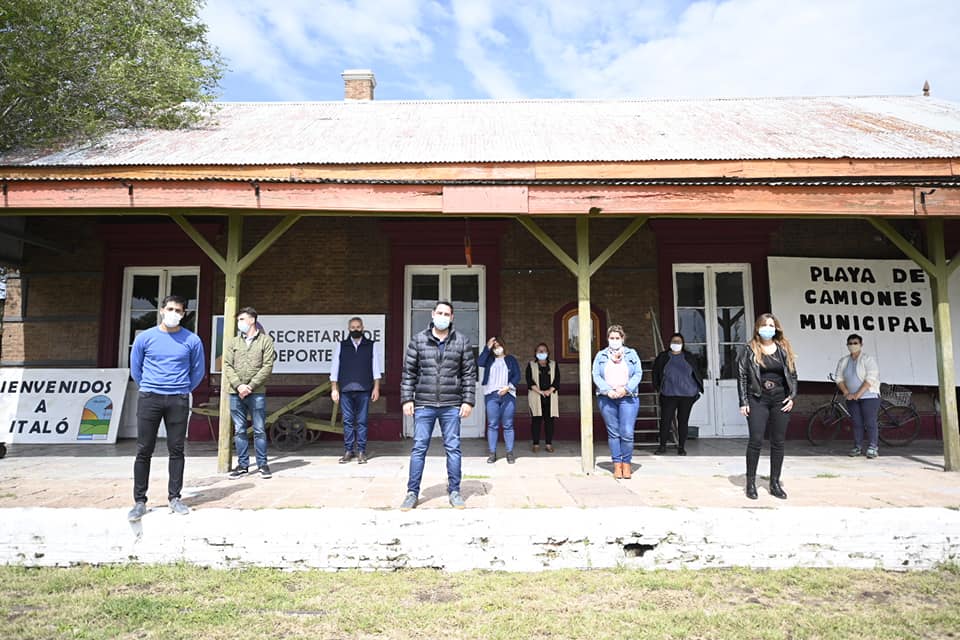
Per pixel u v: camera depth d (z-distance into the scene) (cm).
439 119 1007
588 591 383
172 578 396
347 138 843
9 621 331
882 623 337
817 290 941
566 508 447
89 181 603
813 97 1209
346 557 421
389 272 960
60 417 907
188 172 670
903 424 873
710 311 973
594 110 1083
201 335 948
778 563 430
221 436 636
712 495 509
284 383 934
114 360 947
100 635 315
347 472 633
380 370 727
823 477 595
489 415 712
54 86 804
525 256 964
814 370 917
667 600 371
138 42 869
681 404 779
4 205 603
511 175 686
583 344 639
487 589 386
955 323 933
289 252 965
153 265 966
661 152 730
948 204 602
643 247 970
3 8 742
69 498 496
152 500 489
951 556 431
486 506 465
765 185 599
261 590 379
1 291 1549
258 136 852
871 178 627
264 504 475
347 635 321
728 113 1034
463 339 491
